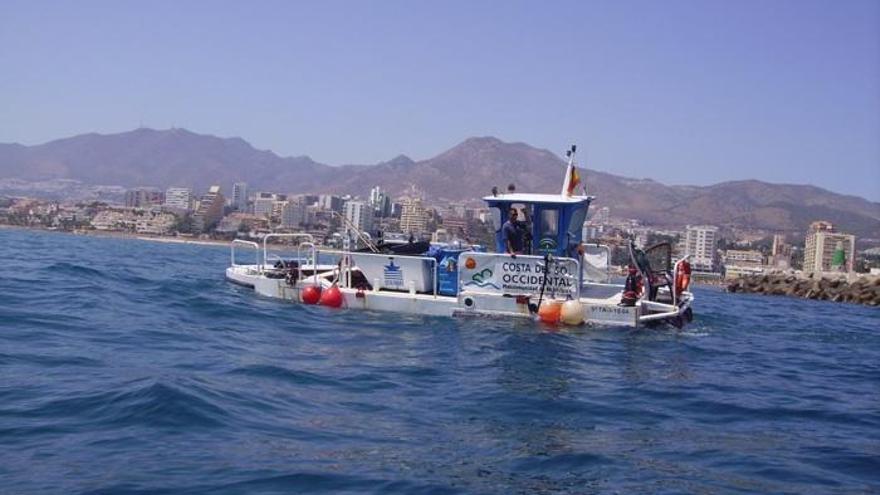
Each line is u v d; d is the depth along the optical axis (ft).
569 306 48.06
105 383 27.37
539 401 29.14
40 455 19.95
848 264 312.91
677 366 39.09
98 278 70.33
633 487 20.08
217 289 62.28
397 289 53.01
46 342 35.60
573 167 54.80
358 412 26.37
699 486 20.45
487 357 37.78
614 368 36.96
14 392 25.80
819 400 33.35
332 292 53.62
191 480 18.69
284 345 39.14
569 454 22.63
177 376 28.89
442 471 20.54
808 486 20.97
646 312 50.60
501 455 22.26
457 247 57.00
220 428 23.00
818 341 57.21
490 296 49.60
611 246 62.39
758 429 27.30
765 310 92.02
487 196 54.65
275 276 61.36
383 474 20.01
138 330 40.88
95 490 17.72
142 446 20.98
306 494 18.26
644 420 27.45
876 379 40.55
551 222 53.06
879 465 23.29
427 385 31.19
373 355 37.35
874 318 97.19
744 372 39.32
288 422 24.41
